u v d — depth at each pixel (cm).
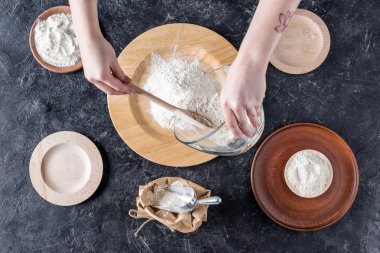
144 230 132
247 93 88
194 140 108
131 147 128
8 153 133
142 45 130
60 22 131
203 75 127
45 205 132
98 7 134
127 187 132
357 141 132
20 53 134
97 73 100
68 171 132
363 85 133
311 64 130
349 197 129
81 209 132
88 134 133
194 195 119
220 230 131
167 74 127
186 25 130
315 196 128
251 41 89
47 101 133
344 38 133
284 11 88
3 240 132
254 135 110
